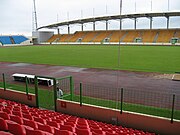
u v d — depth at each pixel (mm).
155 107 10367
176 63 25000
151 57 30609
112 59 29500
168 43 54250
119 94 12703
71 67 23609
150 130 8148
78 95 12594
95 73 19812
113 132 6254
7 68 23656
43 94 12711
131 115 8445
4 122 4828
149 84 15273
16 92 11797
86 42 66688
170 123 7707
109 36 68312
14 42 73688
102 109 9086
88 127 6301
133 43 58500
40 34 79250
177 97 11984
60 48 51469
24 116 6516
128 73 19672
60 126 5660
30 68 23406
